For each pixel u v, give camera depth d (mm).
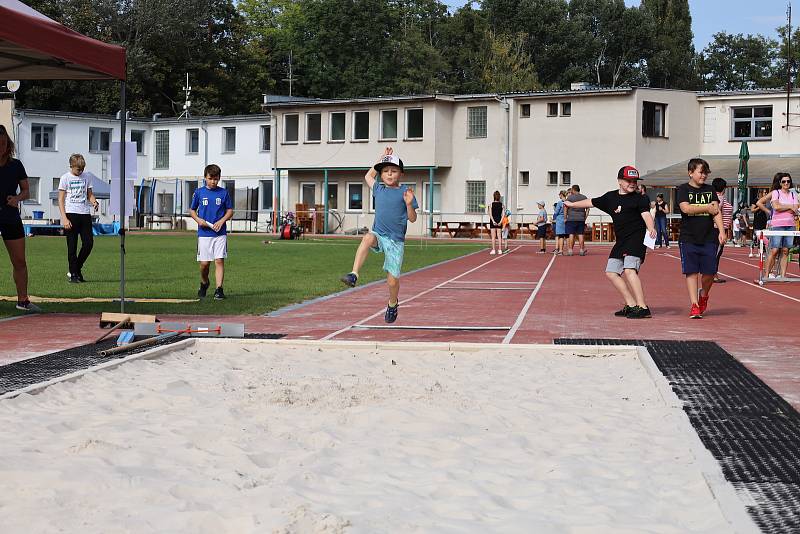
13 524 4633
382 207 12328
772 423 7246
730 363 10117
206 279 16922
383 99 59688
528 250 39281
